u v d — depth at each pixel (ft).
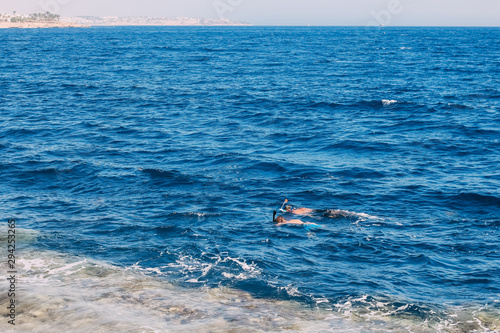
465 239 43.98
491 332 30.32
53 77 175.01
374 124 95.86
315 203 53.52
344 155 73.67
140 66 222.69
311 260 40.11
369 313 32.48
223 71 202.08
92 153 73.77
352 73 197.67
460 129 89.86
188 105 117.08
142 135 86.17
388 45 449.89
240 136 86.02
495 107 113.29
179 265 39.17
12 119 98.68
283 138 84.43
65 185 59.57
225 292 35.19
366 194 56.08
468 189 56.90
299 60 266.77
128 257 40.57
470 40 574.56
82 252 41.42
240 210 51.16
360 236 44.68
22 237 44.21
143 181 60.64
